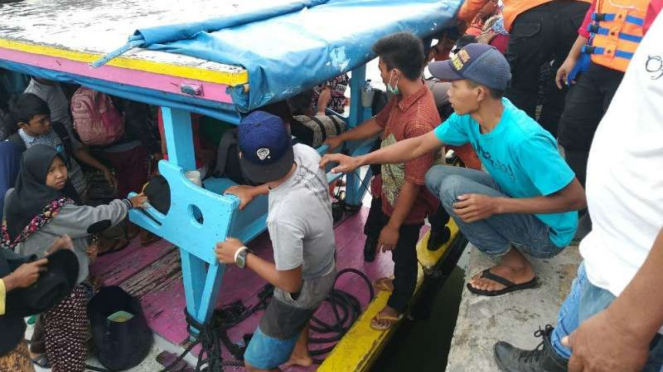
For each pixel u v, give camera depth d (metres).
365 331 2.63
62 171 2.25
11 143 2.84
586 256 1.23
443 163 2.67
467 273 2.43
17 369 1.98
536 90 3.30
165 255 3.43
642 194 1.02
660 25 1.02
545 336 1.67
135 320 2.66
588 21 2.67
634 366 0.96
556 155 1.86
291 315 2.09
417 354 3.30
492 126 1.95
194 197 2.25
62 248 2.09
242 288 3.11
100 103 3.22
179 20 2.83
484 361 1.90
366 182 3.90
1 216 2.64
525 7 3.06
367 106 3.50
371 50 2.64
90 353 2.70
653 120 0.99
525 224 2.06
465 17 3.82
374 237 3.23
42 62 2.51
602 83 2.42
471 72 1.84
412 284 2.61
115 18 2.99
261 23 2.70
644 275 0.90
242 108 1.88
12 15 3.20
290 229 1.78
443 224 3.21
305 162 1.91
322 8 3.29
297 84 2.09
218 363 2.50
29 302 1.95
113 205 2.42
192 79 1.92
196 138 2.92
